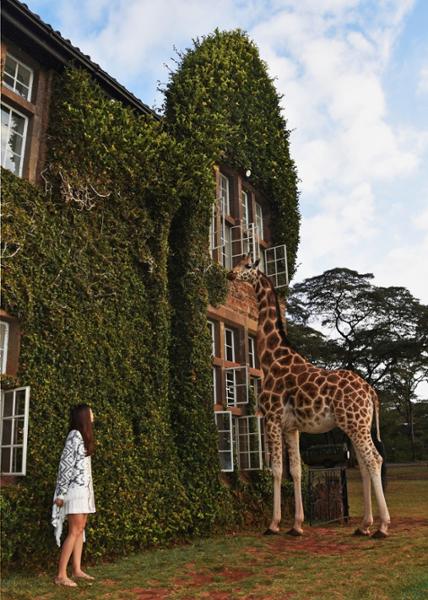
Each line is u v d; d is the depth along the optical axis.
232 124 11.97
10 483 6.26
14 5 6.95
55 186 7.57
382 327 40.03
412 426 44.84
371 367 41.09
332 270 42.22
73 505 5.49
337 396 8.33
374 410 9.01
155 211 9.11
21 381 6.50
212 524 8.81
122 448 7.54
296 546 7.54
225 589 5.20
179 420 9.02
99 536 6.84
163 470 8.21
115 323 7.95
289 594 4.90
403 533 8.02
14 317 6.61
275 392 8.87
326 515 10.56
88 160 8.03
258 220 13.04
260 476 10.46
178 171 9.33
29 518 6.13
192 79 10.75
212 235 11.08
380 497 7.88
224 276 10.76
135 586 5.38
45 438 6.54
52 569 6.15
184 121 10.02
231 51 12.31
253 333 11.92
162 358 8.63
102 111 8.20
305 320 43.34
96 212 8.06
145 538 7.50
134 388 8.04
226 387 10.70
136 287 8.48
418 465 36.19
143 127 9.03
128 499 7.41
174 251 9.83
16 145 7.55
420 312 39.22
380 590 4.85
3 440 6.44
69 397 6.95
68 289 7.31
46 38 7.61
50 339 6.91
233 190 11.93
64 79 7.98
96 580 5.60
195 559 6.66
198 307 9.67
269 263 12.88
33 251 6.97
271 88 13.51
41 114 7.74
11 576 5.73
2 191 6.72
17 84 7.73
